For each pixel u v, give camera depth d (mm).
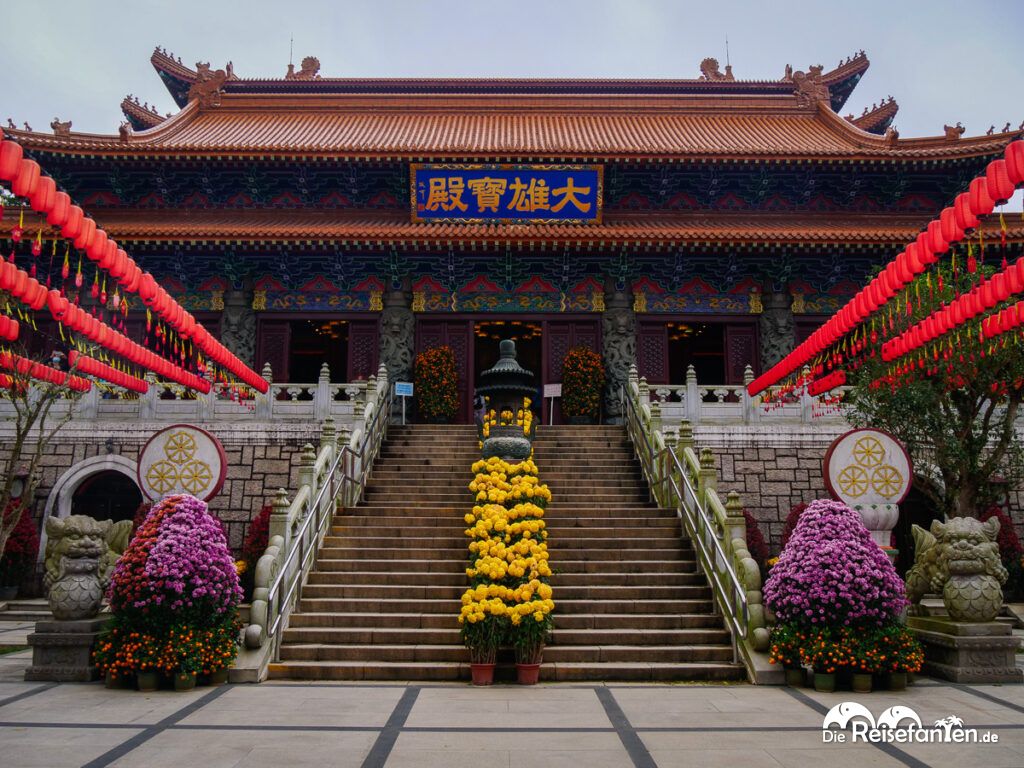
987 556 9969
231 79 34250
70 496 18156
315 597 11617
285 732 7098
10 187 7098
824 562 9328
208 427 18500
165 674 9008
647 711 8055
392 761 6199
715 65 36375
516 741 6832
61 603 9562
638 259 24703
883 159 24828
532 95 33125
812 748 6691
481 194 25125
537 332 32062
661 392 19359
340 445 14195
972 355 12656
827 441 18375
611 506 15188
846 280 24953
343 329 33531
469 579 11969
